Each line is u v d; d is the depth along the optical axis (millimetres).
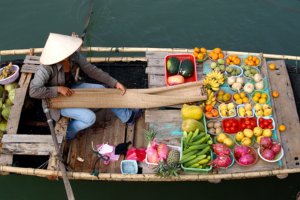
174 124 6160
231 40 8883
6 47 8672
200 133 5891
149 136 5867
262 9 9469
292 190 6703
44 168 6094
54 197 6746
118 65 7195
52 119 5957
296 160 5832
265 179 6766
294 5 9539
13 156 5922
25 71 6605
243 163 5684
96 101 6020
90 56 7793
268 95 6473
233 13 9375
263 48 8734
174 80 6555
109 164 5973
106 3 9500
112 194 6684
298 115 6727
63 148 5852
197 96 6301
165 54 7016
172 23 9164
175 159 5629
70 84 6035
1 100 6582
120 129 6371
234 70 6711
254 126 6074
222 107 6262
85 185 6711
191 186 6711
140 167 5816
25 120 6582
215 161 5633
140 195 6680
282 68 6863
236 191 6711
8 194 6797
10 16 9242
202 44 8820
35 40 8781
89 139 6258
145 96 6141
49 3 9500
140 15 9297
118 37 8867
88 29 8938
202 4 9562
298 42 8844
